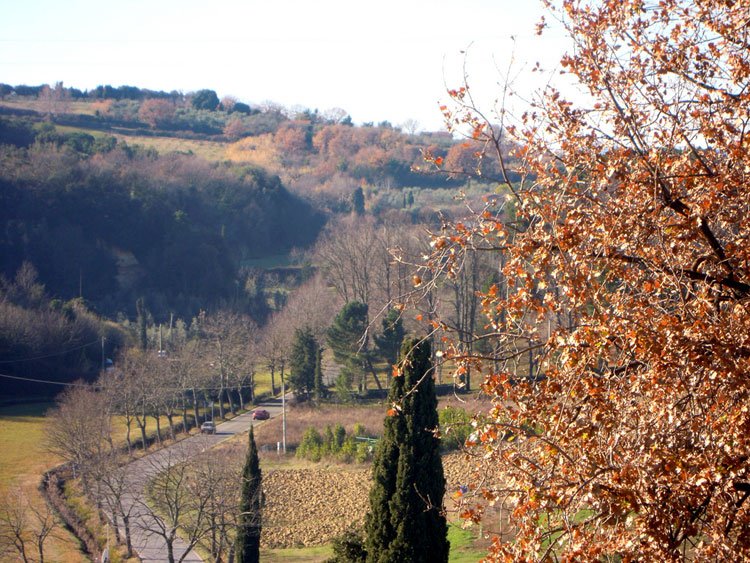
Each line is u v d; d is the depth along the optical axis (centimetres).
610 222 920
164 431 6650
